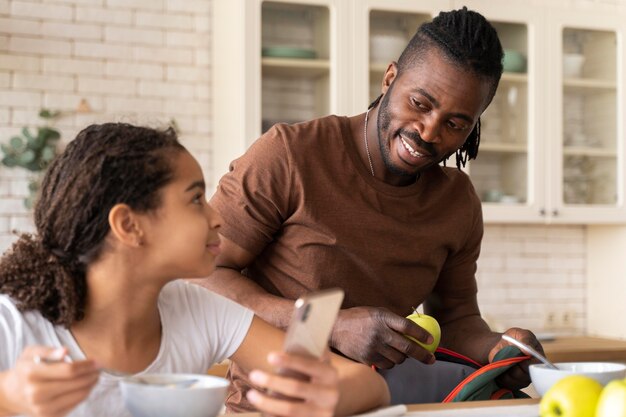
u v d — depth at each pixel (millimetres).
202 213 1270
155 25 3582
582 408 1110
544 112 3809
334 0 3395
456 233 1866
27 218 3385
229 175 1786
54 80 3443
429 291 1886
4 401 976
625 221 3914
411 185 1815
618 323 4074
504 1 3930
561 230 4230
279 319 1676
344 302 1771
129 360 1318
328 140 1776
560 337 4016
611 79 3934
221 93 3516
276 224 1758
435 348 1716
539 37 3803
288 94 3348
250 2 3268
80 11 3480
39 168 3357
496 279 4129
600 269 4188
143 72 3557
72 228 1227
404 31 3518
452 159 3588
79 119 3467
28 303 1253
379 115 1751
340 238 1734
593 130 3910
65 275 1243
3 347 1241
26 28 3418
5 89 3389
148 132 1260
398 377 1644
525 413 1248
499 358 1598
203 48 3639
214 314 1436
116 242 1232
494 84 1735
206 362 1419
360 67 3430
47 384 952
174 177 1239
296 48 3350
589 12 3885
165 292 1417
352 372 1288
